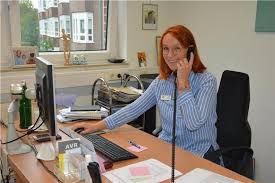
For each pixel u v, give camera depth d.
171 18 3.56
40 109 1.80
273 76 2.62
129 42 3.35
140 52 3.44
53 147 1.61
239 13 2.84
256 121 2.80
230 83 2.03
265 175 2.78
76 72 3.03
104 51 3.40
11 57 2.77
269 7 2.57
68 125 2.13
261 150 2.78
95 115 2.26
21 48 2.77
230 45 2.96
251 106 2.82
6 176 2.45
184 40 1.79
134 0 3.31
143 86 3.12
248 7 2.76
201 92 1.80
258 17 2.66
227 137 2.02
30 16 2.90
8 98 2.71
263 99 2.72
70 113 2.23
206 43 3.20
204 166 1.52
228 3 2.93
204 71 1.89
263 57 2.68
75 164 1.37
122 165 1.52
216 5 3.04
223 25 3.00
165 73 1.99
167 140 1.95
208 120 1.86
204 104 1.77
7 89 2.70
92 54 3.29
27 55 2.80
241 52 2.87
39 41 3.00
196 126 1.73
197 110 1.73
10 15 2.77
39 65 1.75
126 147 1.78
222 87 2.08
